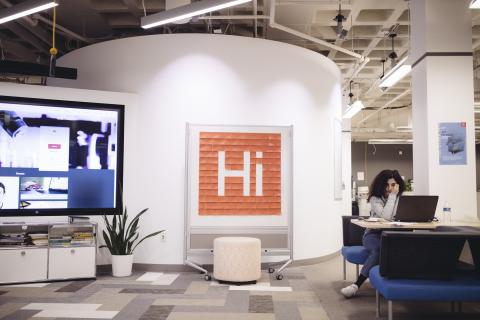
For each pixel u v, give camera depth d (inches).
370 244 165.8
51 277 190.7
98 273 211.3
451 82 201.2
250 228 209.0
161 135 224.1
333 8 247.1
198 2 182.1
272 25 235.8
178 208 220.7
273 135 214.4
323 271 218.7
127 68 228.7
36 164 197.6
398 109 577.3
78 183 204.5
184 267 217.2
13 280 185.8
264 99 232.4
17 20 238.8
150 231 220.1
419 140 210.7
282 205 211.5
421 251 126.0
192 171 209.6
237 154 212.1
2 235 190.5
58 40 286.5
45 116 200.2
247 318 139.7
